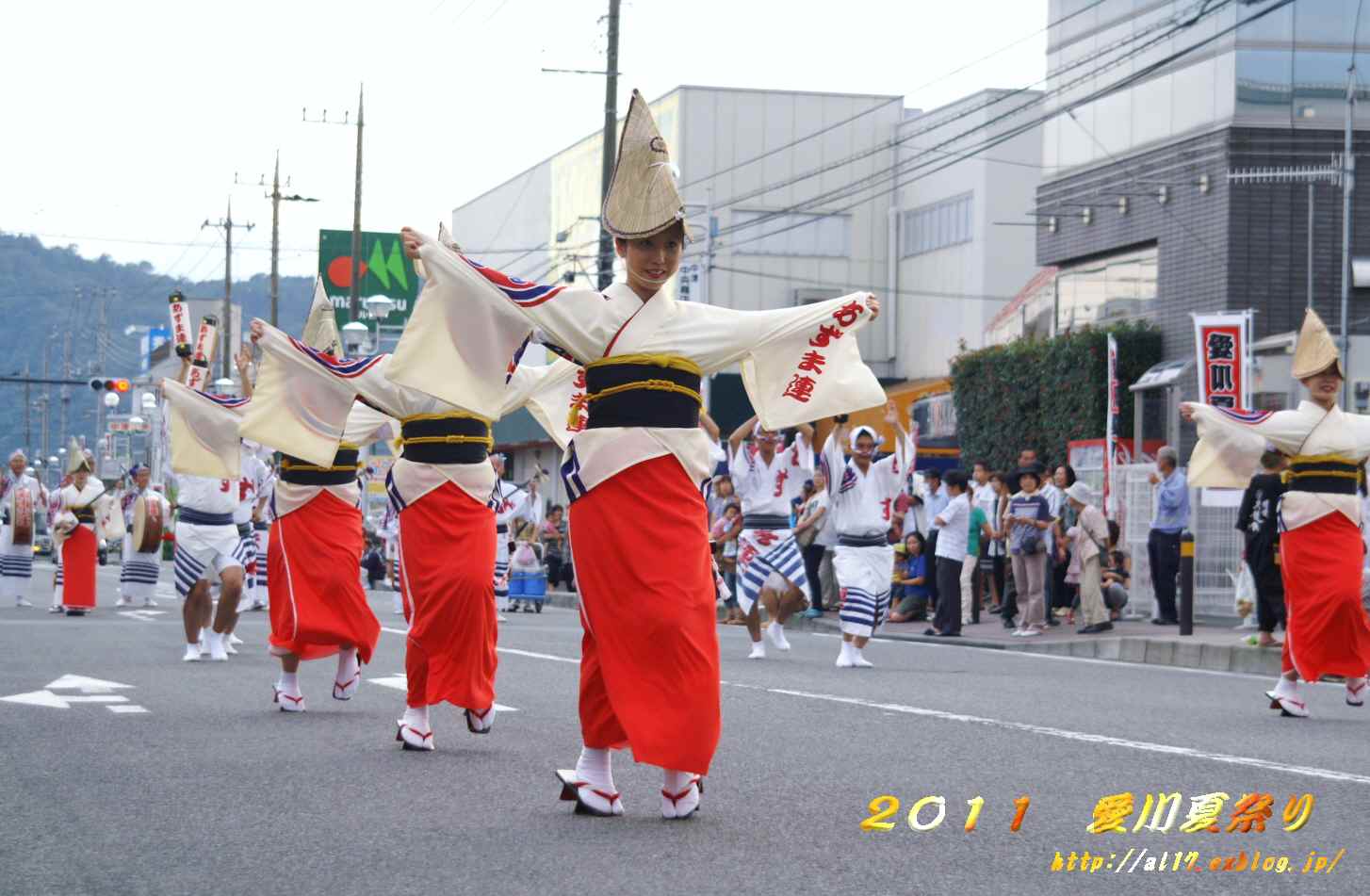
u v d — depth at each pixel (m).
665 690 5.85
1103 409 27.05
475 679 7.96
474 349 6.21
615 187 6.06
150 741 8.02
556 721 9.00
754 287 43.38
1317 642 9.71
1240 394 18.12
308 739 8.16
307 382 8.58
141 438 63.81
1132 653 15.51
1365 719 9.73
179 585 12.53
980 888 4.95
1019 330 33.56
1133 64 28.59
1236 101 26.16
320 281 10.29
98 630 16.36
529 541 23.78
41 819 6.02
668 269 6.07
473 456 8.02
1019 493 17.67
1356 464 9.86
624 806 6.30
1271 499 13.86
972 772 7.20
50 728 8.48
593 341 6.07
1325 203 26.02
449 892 4.86
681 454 5.99
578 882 4.98
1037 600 17.44
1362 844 5.67
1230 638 15.59
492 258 58.12
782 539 14.08
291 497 9.30
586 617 6.02
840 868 5.21
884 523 13.21
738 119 43.19
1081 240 30.08
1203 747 8.06
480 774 7.09
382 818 6.04
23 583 22.41
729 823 5.96
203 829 5.82
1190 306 26.97
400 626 17.52
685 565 5.91
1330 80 26.06
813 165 43.59
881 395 6.36
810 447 13.98
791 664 13.36
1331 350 9.83
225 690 10.48
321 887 4.94
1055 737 8.38
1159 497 17.70
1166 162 27.62
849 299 6.40
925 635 18.06
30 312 120.00
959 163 41.41
